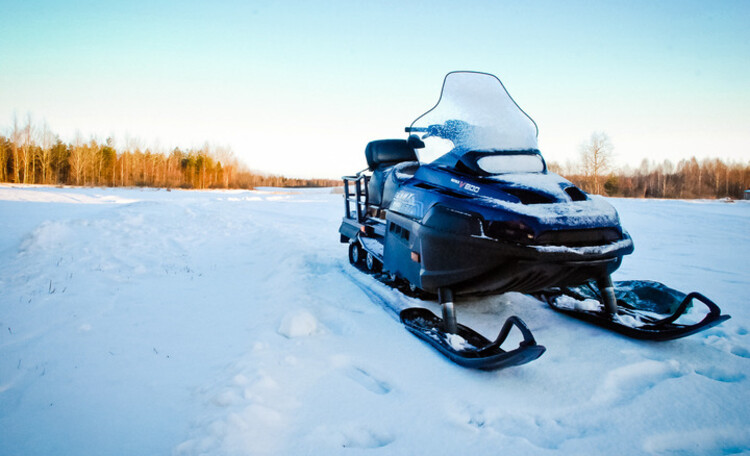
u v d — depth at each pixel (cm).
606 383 259
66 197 2241
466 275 312
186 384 254
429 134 405
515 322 258
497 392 253
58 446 196
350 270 558
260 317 367
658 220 1423
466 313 393
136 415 221
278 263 582
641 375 274
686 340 323
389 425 218
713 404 235
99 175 6178
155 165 7225
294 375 261
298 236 868
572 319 375
